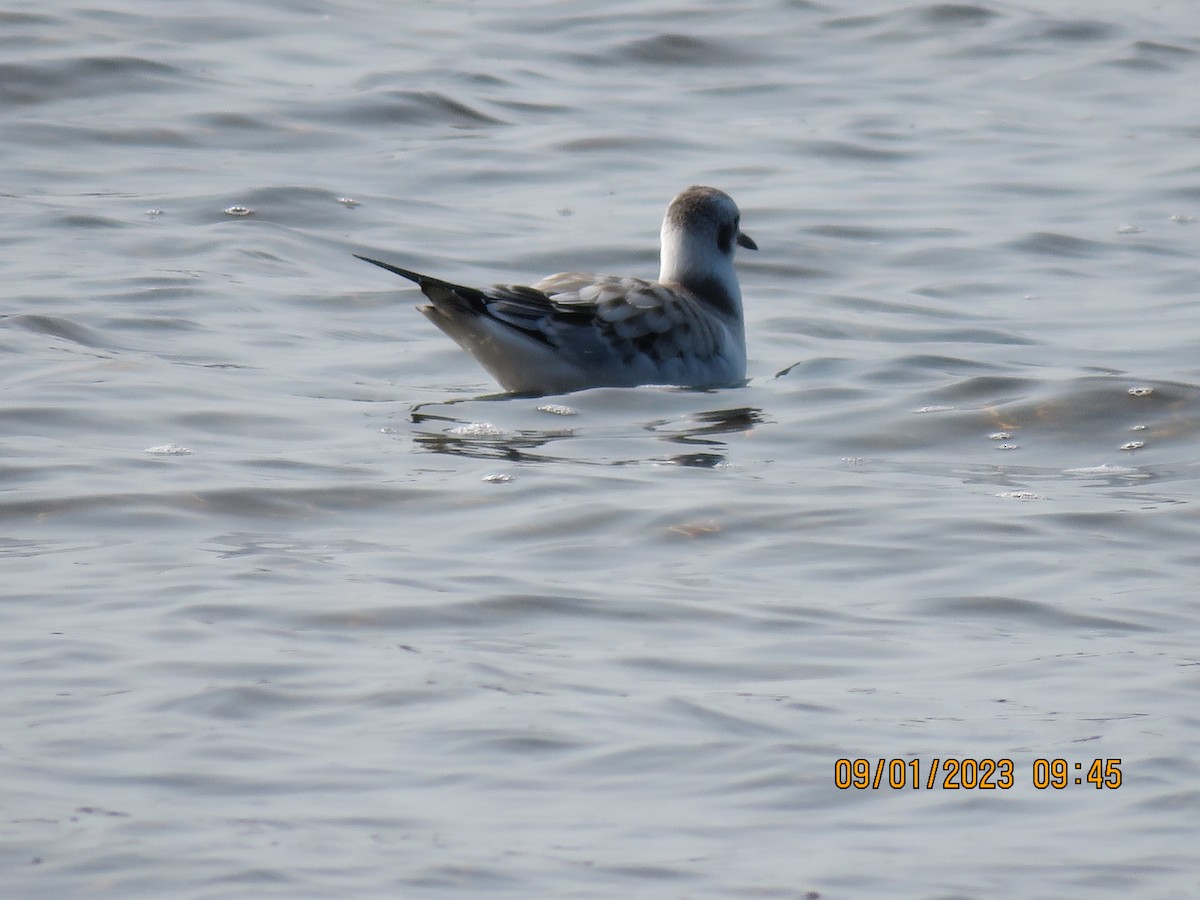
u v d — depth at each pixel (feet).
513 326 50.52
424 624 31.35
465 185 74.69
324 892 21.38
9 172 72.02
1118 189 76.07
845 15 104.88
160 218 67.21
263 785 24.30
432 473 41.88
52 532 36.29
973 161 80.28
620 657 30.07
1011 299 62.44
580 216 70.74
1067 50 99.76
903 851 23.06
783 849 23.06
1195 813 24.26
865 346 57.00
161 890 21.27
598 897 21.62
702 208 55.88
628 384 51.62
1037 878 22.38
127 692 27.45
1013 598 33.83
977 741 26.61
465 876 21.94
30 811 23.13
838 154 81.10
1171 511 39.60
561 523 38.27
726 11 105.09
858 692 28.68
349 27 97.45
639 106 87.92
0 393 46.34
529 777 24.91
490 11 103.40
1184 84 94.12
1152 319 59.36
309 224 68.23
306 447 43.78
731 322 55.47
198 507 38.37
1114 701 28.37
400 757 25.38
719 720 27.20
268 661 28.96
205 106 81.35
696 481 41.75
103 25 91.40
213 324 55.67
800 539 37.42
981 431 46.98
